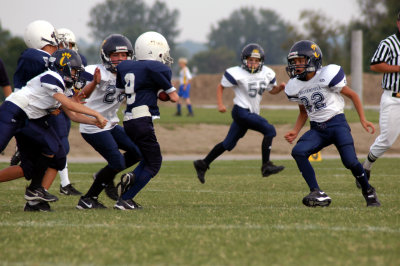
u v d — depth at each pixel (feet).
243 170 119.65
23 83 63.26
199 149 169.48
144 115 61.52
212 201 72.18
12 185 91.40
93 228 49.83
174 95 62.18
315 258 39.01
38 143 59.47
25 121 59.16
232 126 89.20
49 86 57.52
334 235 46.21
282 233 47.24
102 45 68.03
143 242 44.06
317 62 65.82
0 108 58.65
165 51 63.41
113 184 72.79
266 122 87.45
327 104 66.13
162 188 87.76
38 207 61.72
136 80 61.26
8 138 57.93
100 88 68.54
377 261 38.01
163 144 170.30
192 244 43.32
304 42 65.92
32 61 62.54
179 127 182.39
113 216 57.00
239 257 39.45
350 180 97.81
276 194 79.77
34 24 65.46
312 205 64.59
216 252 40.81
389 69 73.87
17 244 43.50
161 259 39.09
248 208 63.87
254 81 88.17
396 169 117.60
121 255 40.16
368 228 49.39
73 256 39.99
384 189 83.87
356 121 195.21
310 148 65.98
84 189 87.35
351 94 66.03
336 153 166.81
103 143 66.18
